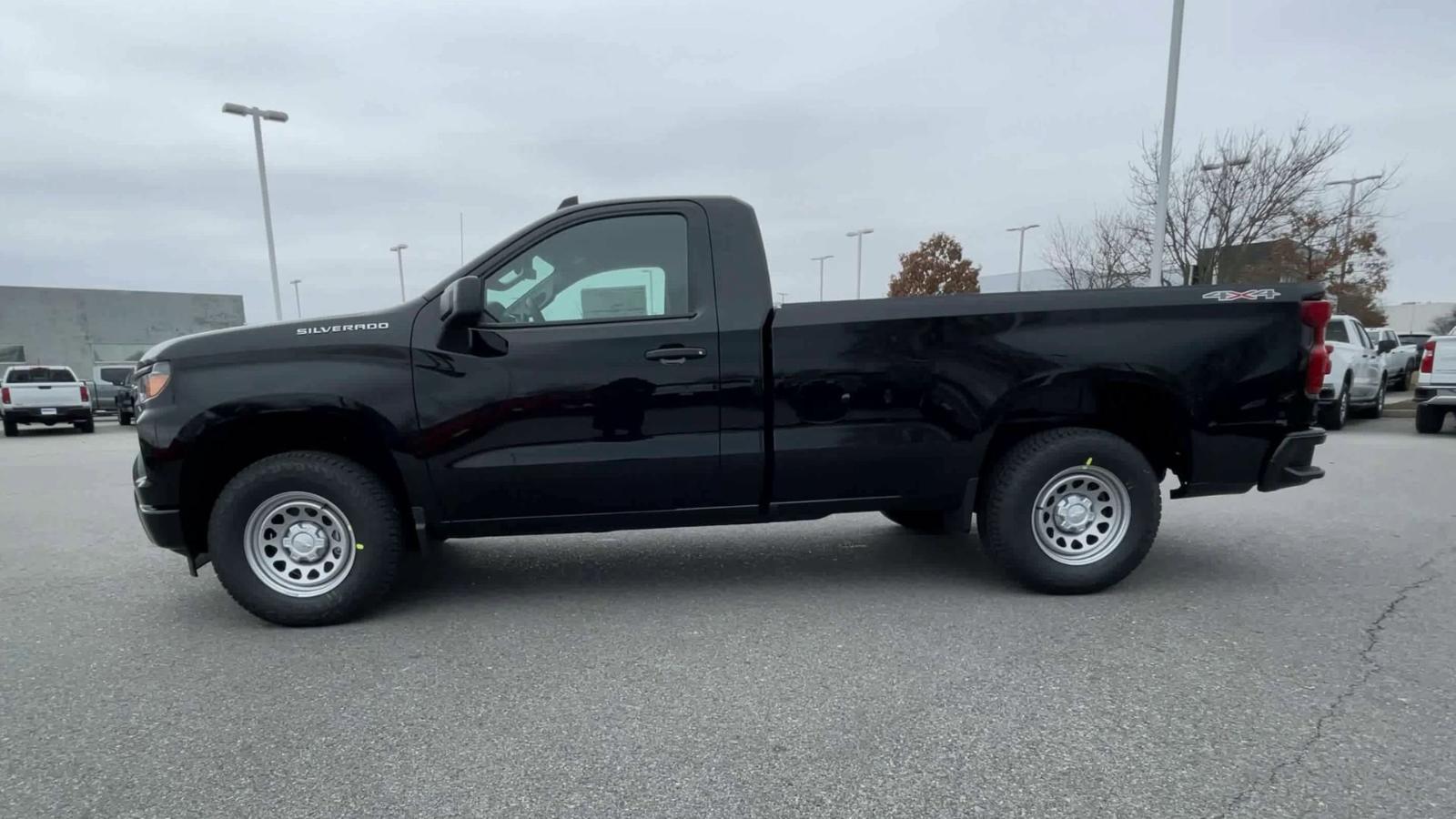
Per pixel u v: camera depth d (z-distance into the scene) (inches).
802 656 143.8
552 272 166.9
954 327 167.5
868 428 168.6
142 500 159.6
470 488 163.9
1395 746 108.7
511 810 98.6
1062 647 145.0
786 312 165.9
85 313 1523.1
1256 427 171.2
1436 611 160.6
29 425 925.2
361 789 103.8
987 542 177.8
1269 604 166.1
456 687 133.9
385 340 160.9
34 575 207.6
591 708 125.3
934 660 140.6
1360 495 282.7
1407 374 904.3
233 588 160.7
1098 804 97.1
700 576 195.8
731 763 108.2
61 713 126.7
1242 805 96.2
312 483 159.9
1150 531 171.8
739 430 167.0
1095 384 172.1
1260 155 722.8
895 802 98.7
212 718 124.3
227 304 1720.0
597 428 164.4
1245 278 784.9
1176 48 543.8
